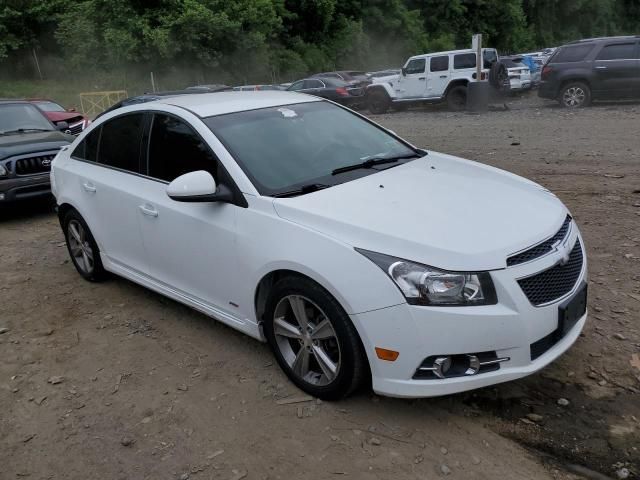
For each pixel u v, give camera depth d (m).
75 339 4.26
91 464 2.97
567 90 16.02
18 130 8.73
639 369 3.43
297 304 3.26
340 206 3.26
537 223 3.19
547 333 2.96
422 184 3.62
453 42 53.38
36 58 36.31
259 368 3.70
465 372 2.87
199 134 3.86
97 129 4.86
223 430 3.15
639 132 10.86
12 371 3.89
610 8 73.88
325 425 3.12
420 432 3.03
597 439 2.92
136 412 3.36
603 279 4.61
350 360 3.05
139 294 4.97
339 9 47.00
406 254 2.87
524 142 10.84
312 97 4.69
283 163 3.76
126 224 4.40
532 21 66.38
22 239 6.90
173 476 2.84
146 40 33.41
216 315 3.88
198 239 3.76
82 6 34.56
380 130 4.61
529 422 3.07
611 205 6.43
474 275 2.80
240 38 36.44
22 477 2.91
